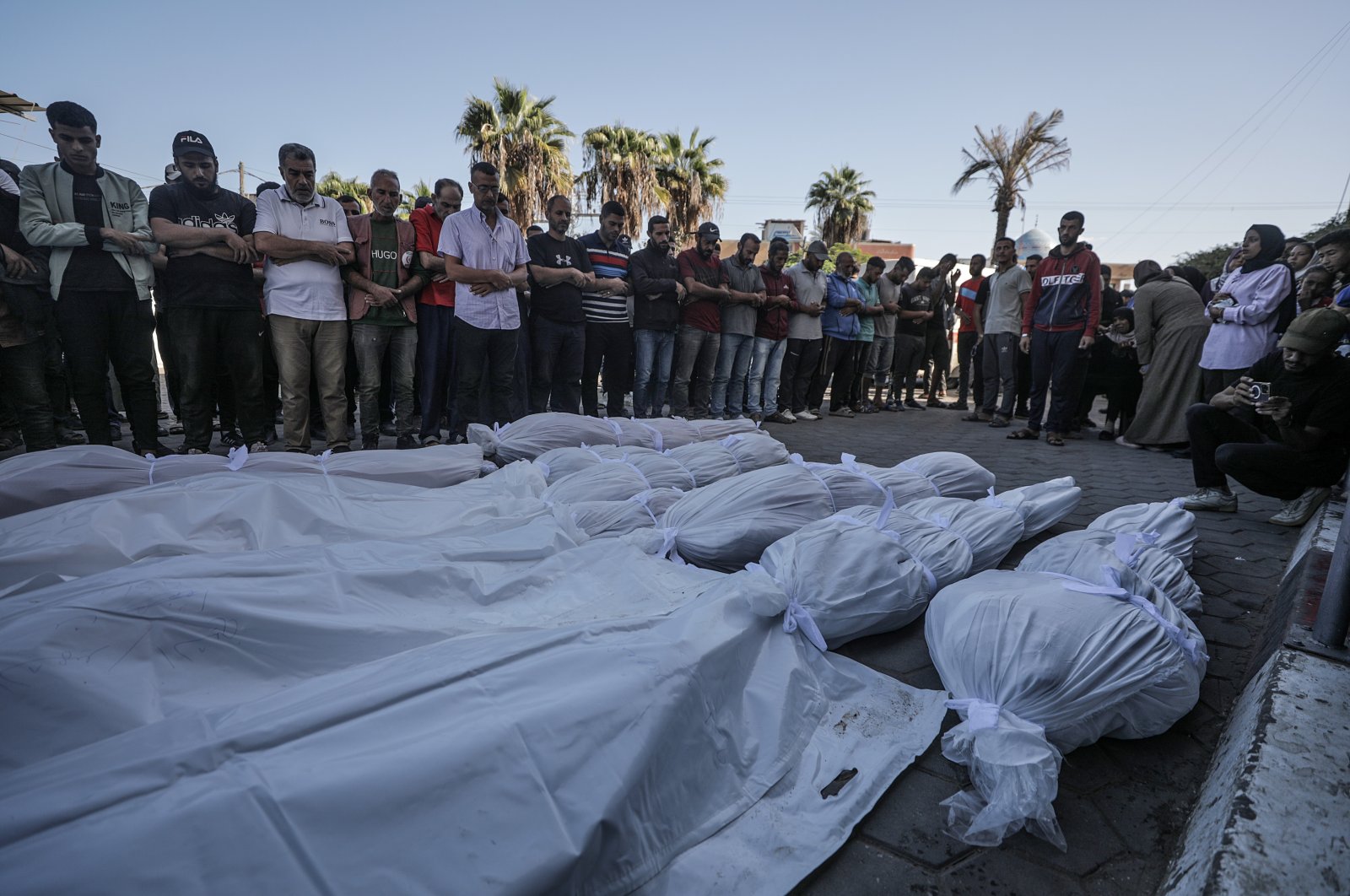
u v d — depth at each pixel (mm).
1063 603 1890
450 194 5777
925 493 3480
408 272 5234
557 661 1463
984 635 1846
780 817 1523
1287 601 2432
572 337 6070
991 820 1490
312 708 1236
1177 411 6145
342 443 4906
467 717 1271
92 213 4160
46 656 1366
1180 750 1843
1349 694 1656
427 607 1948
